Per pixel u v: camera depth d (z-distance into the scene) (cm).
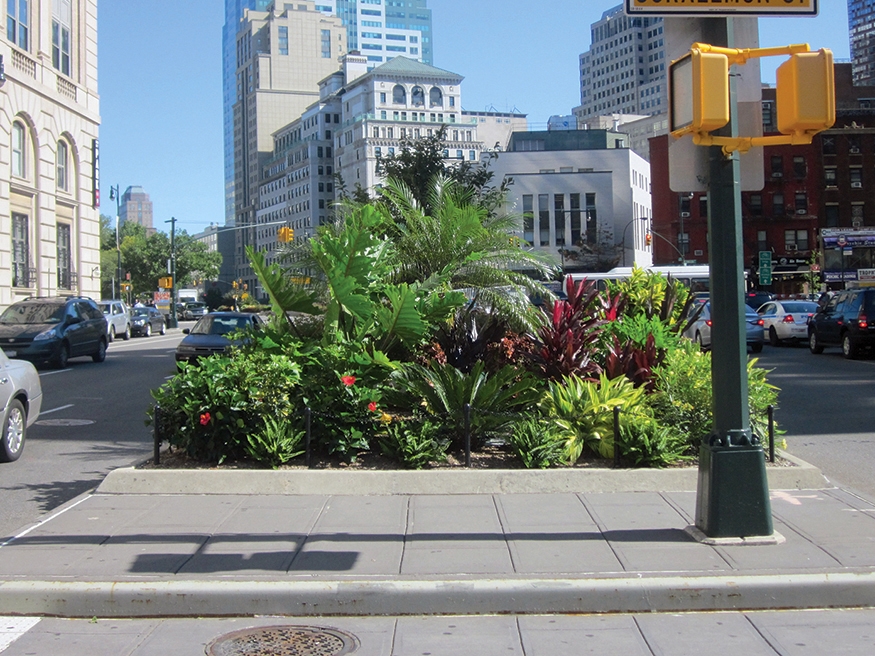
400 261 1225
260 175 18188
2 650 488
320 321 1119
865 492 841
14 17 3647
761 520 634
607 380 939
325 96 14188
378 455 893
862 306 2364
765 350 2889
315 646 492
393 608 542
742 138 598
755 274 7331
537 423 877
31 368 1110
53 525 696
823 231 4509
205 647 492
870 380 1838
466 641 497
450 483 803
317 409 870
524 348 1086
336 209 1312
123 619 541
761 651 478
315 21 18838
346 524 695
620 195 9719
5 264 3534
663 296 1273
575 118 13625
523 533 664
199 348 2162
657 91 19800
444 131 2770
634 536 652
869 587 547
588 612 542
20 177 3694
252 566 589
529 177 9419
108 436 1232
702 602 543
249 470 822
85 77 4338
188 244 11862
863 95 8919
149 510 746
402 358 1096
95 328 2656
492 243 1230
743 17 634
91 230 4384
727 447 638
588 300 1084
